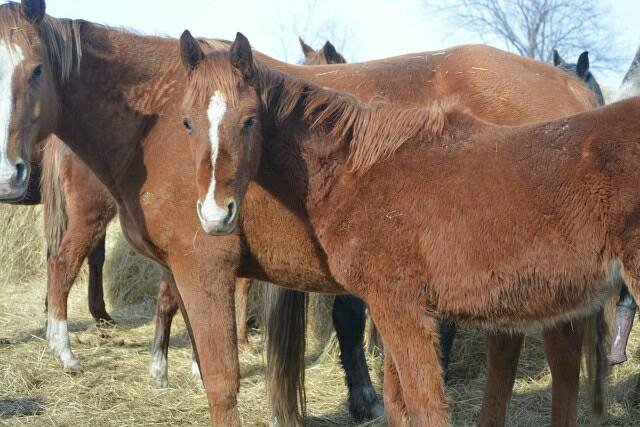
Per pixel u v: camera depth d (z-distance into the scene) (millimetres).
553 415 3789
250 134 3104
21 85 3625
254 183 3584
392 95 4332
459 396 5105
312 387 5355
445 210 3059
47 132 3881
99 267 7078
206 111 3010
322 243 3375
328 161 3352
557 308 2984
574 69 6664
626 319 3686
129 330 7035
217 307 3652
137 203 3812
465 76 4297
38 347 6113
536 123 3135
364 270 3207
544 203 2895
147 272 8125
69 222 5809
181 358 6078
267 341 4395
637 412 4711
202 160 3000
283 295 4301
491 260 2973
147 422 4570
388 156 3227
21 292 8492
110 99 3885
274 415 4375
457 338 5719
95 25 3998
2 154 3564
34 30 3727
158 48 3992
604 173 2805
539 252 2902
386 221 3143
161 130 3787
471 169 3072
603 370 4129
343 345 4824
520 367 5504
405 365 3123
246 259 3766
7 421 4465
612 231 2783
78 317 7496
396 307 3145
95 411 4727
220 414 3598
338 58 6297
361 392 4801
